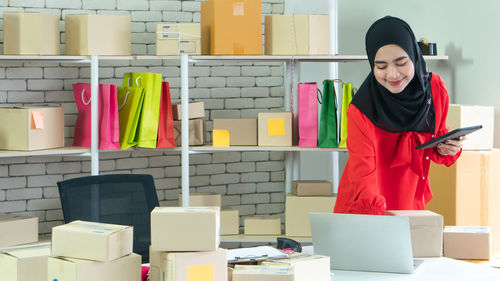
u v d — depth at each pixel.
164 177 4.98
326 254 2.57
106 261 1.97
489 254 2.77
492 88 3.93
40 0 4.59
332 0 5.07
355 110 2.95
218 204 4.58
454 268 2.56
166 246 1.98
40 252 2.22
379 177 3.04
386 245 2.49
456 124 3.71
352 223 2.52
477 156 3.62
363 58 4.36
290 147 4.39
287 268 2.15
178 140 4.45
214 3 4.21
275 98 5.20
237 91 5.12
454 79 4.32
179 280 1.96
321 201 4.49
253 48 4.27
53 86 4.66
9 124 4.06
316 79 5.12
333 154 5.12
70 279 1.95
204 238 1.98
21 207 4.61
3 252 2.22
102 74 4.80
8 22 4.11
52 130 4.18
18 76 4.56
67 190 3.02
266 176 5.20
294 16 4.31
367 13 5.39
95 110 4.21
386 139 2.99
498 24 3.86
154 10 4.90
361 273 2.51
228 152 5.11
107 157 4.81
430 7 4.57
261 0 4.66
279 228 4.56
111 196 3.12
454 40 4.31
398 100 2.92
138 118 4.29
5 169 4.55
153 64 4.93
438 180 3.77
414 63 2.89
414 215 2.72
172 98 5.00
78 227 2.07
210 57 4.25
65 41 4.34
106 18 4.24
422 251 2.72
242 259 2.27
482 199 3.64
